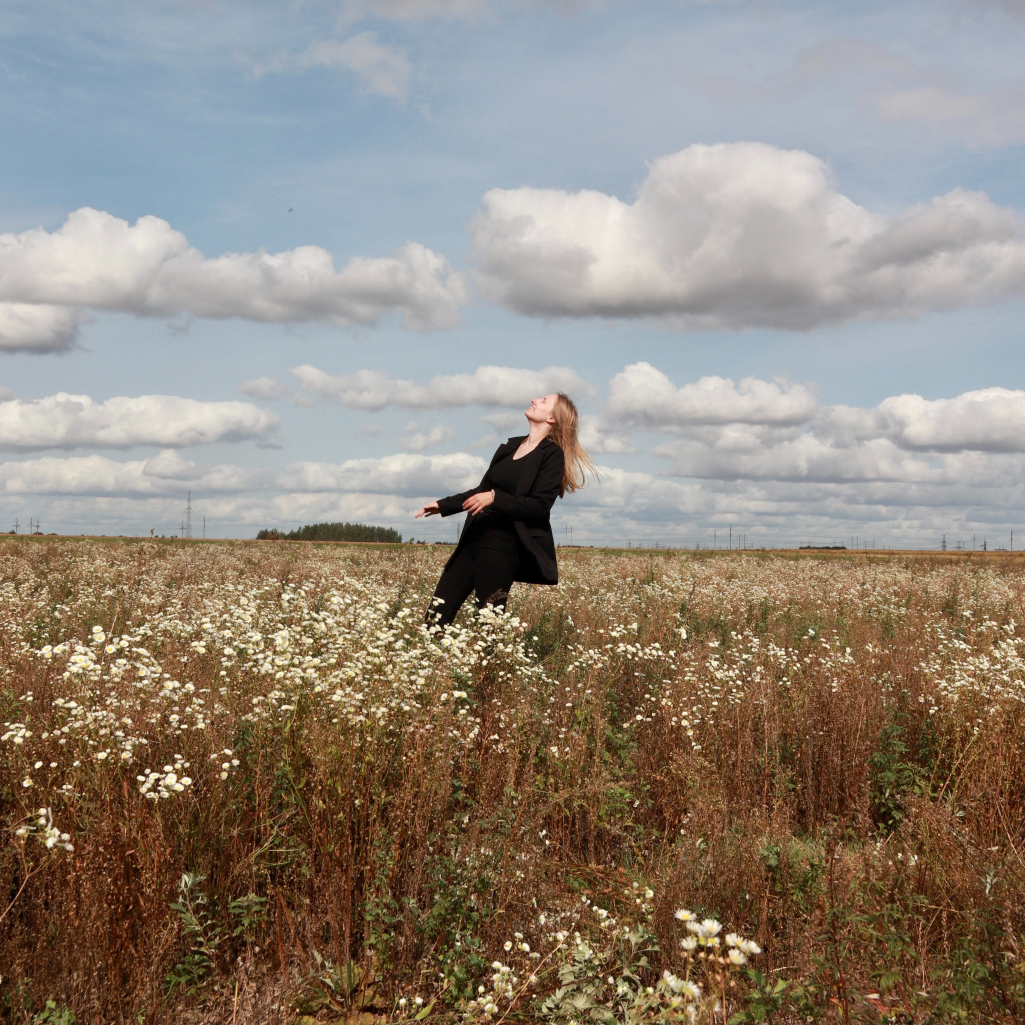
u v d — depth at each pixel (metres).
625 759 4.59
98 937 2.36
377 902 2.66
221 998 2.39
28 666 4.45
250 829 2.97
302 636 4.68
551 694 5.27
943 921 2.88
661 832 4.06
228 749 3.13
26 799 2.88
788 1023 2.16
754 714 5.03
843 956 2.44
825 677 5.79
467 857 2.95
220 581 11.87
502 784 3.70
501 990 2.32
